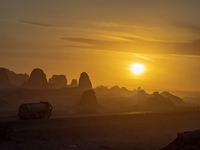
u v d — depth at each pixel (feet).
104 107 506.89
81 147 236.02
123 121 333.83
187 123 374.22
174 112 396.57
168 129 341.00
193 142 166.91
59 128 271.28
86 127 290.35
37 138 245.86
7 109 451.53
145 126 334.65
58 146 232.32
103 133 291.17
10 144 223.92
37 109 286.66
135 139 281.54
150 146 251.80
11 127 244.01
